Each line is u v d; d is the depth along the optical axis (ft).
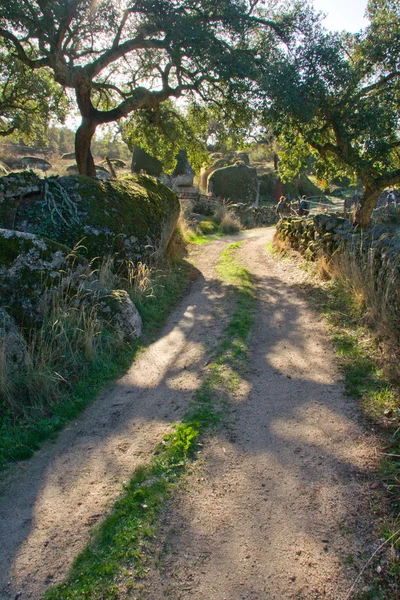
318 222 32.83
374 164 30.58
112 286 25.89
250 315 25.67
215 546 10.25
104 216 29.19
